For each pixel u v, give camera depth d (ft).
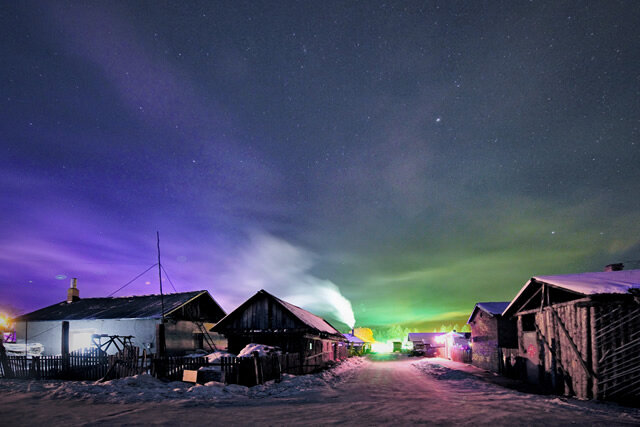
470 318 101.55
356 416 31.81
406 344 268.62
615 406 36.50
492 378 69.05
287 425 28.40
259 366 54.49
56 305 111.04
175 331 93.56
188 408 36.52
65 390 44.65
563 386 47.44
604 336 40.70
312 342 89.76
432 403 38.81
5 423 29.60
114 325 91.30
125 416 32.12
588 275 49.03
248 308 85.56
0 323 99.55
